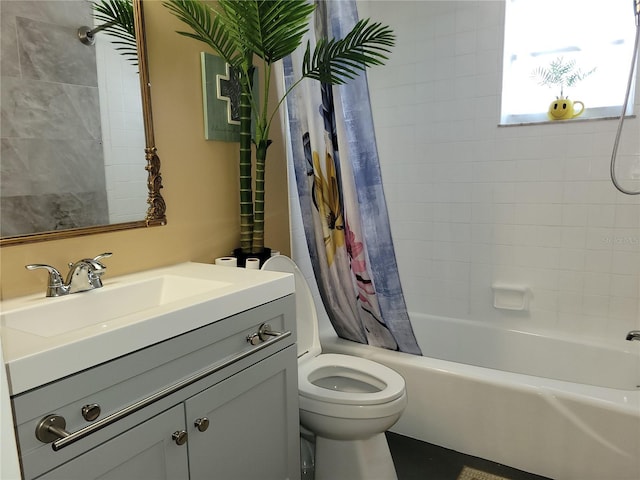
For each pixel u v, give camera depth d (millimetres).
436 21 2508
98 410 861
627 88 2025
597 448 1621
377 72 2729
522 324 2516
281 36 1597
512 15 2383
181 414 1040
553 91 2348
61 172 1263
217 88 1720
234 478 1209
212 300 1109
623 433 1571
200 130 1684
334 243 1942
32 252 1209
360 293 1947
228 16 1571
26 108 1183
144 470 968
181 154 1615
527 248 2451
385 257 1837
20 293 1189
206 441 1113
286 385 1384
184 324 1036
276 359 1333
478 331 2582
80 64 1295
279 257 1800
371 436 1603
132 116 1438
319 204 1920
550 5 2312
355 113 1760
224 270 1483
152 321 963
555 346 2359
